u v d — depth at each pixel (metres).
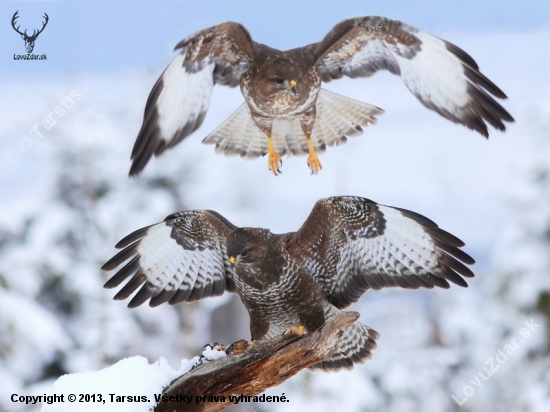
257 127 10.02
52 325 16.06
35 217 17.25
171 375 7.90
